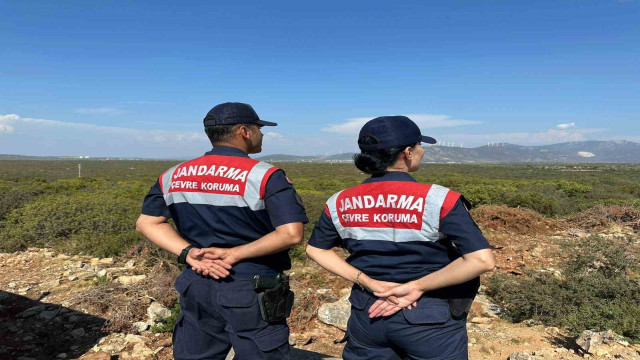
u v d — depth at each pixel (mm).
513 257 6992
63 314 4090
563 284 4844
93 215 8008
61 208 8047
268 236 1670
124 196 13625
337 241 1750
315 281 5703
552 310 4281
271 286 1727
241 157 1799
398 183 1552
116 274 5391
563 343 3783
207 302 1742
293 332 3988
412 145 1615
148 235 1920
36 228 7387
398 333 1531
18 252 6688
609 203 12094
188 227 1815
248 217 1726
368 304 1608
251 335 1713
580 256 5258
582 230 9234
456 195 1469
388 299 1532
